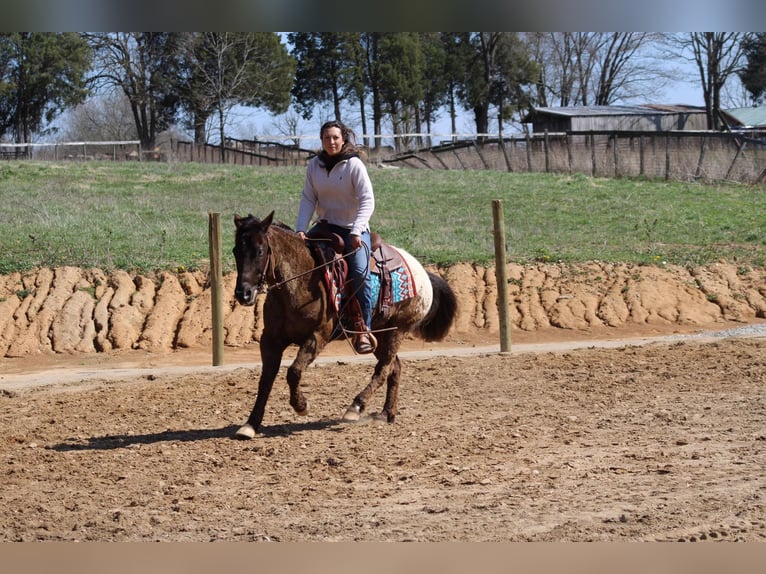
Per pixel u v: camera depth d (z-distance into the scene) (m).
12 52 61.97
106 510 6.45
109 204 26.73
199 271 18.33
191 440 8.76
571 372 12.10
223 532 5.92
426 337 10.23
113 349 15.84
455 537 5.71
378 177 36.66
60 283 17.33
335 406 10.35
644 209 28.41
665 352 13.53
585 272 19.53
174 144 59.72
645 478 6.93
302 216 8.77
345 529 5.92
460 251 20.62
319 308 8.41
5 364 15.05
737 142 38.09
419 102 76.88
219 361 13.80
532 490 6.69
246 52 63.38
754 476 6.85
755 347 13.63
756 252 21.59
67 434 9.19
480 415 9.69
